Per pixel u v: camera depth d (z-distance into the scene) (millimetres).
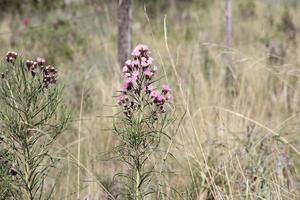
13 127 3379
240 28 13094
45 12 14508
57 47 10539
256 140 5543
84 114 6527
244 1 15688
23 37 11383
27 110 3404
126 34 6719
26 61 3475
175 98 6297
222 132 5621
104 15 12141
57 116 3662
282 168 5035
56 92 3525
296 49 9336
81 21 12516
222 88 7020
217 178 4930
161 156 4809
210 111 6254
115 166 5211
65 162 4957
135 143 3480
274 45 9211
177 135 5312
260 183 4707
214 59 8109
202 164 5031
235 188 4816
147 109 3871
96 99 6977
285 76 7793
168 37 10328
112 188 4637
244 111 6219
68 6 14164
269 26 12805
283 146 5469
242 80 6793
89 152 5184
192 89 6773
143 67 3473
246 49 9734
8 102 3402
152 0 15508
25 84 3381
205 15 14664
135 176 3670
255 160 5160
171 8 15758
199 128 5668
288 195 4629
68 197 4625
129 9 6719
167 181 4527
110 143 5691
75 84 7340
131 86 3459
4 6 14883
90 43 10797
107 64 8336
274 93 7801
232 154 5148
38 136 3502
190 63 7523
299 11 15023
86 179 4793
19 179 3488
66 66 9172
